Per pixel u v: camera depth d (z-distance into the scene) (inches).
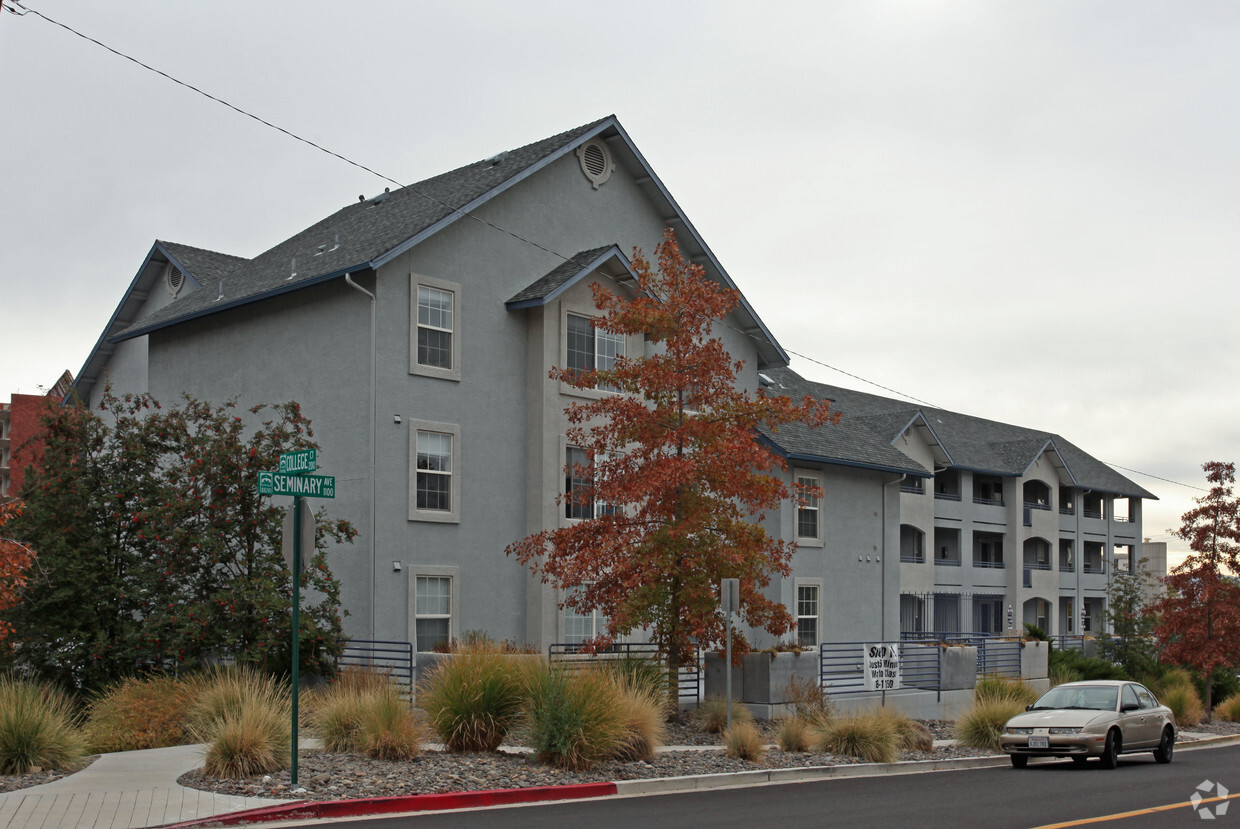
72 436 896.9
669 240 876.0
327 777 540.4
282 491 527.2
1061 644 1779.0
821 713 872.9
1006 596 2206.0
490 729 637.3
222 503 872.3
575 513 1082.7
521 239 1094.4
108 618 868.6
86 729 675.4
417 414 993.5
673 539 799.7
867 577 1430.9
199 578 875.4
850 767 726.5
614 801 552.1
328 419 1001.5
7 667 847.1
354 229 1157.7
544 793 549.3
